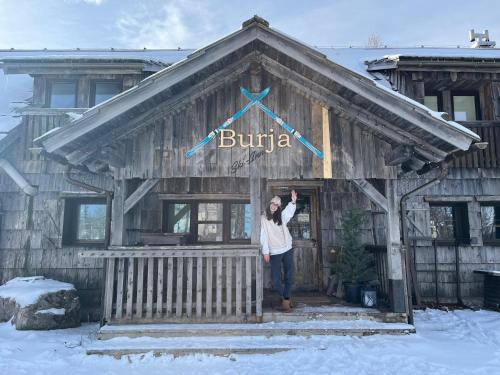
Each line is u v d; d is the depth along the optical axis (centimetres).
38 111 725
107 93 770
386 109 483
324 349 445
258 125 542
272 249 541
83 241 739
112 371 401
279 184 777
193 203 766
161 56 920
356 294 595
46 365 418
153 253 509
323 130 542
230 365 413
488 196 768
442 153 505
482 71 759
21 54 954
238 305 510
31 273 704
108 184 725
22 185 700
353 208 691
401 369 391
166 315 509
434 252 759
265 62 545
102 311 508
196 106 543
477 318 620
